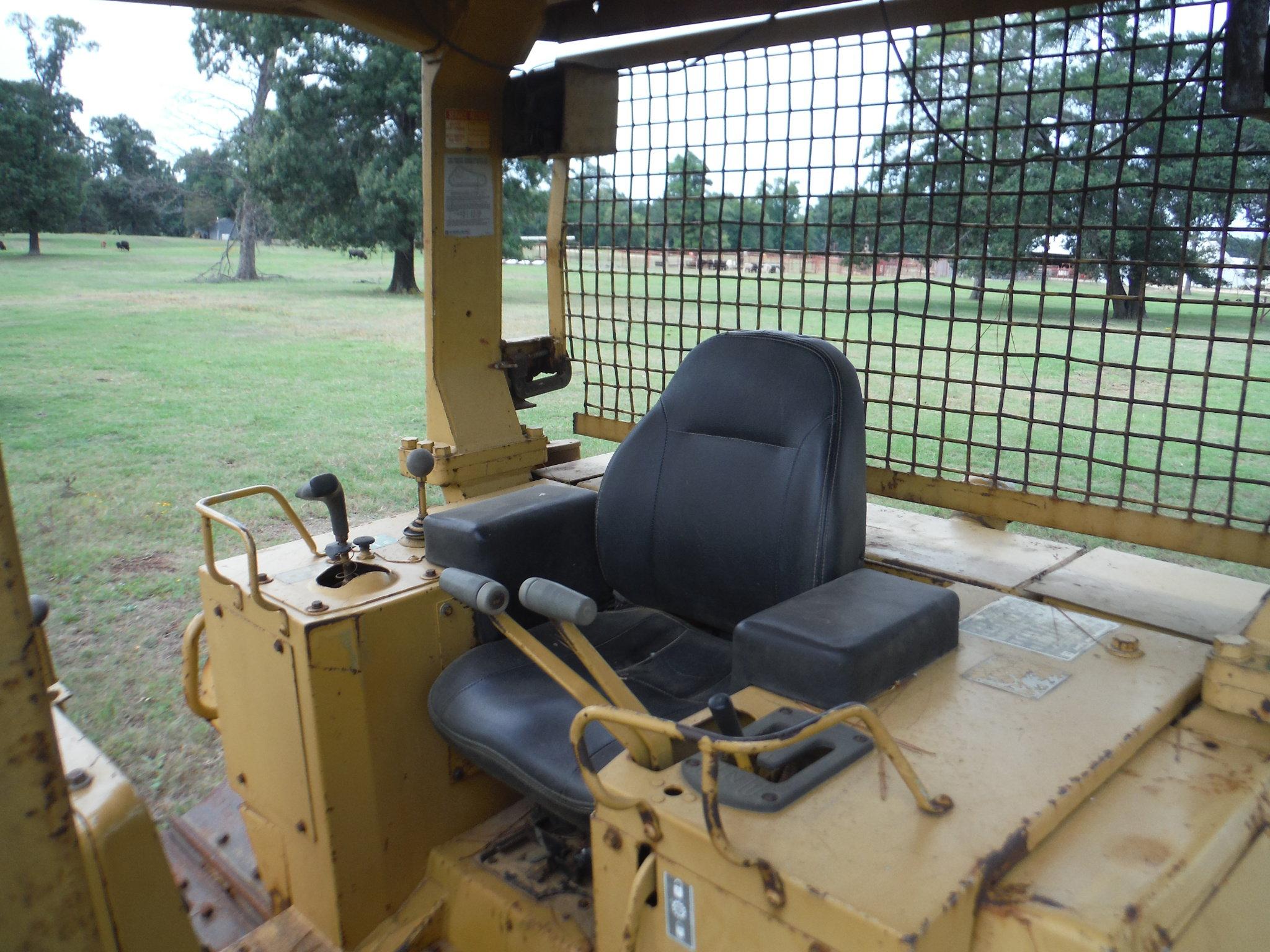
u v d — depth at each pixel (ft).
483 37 6.96
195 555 14.55
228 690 6.12
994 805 3.43
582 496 6.93
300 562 6.19
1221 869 3.40
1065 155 5.83
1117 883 3.17
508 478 7.84
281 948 5.73
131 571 13.89
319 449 20.24
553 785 4.81
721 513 6.02
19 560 2.37
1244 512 12.00
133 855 3.86
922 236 7.43
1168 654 4.70
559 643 6.23
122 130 138.10
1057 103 7.12
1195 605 5.37
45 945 2.56
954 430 15.03
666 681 5.89
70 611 12.55
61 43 96.84
